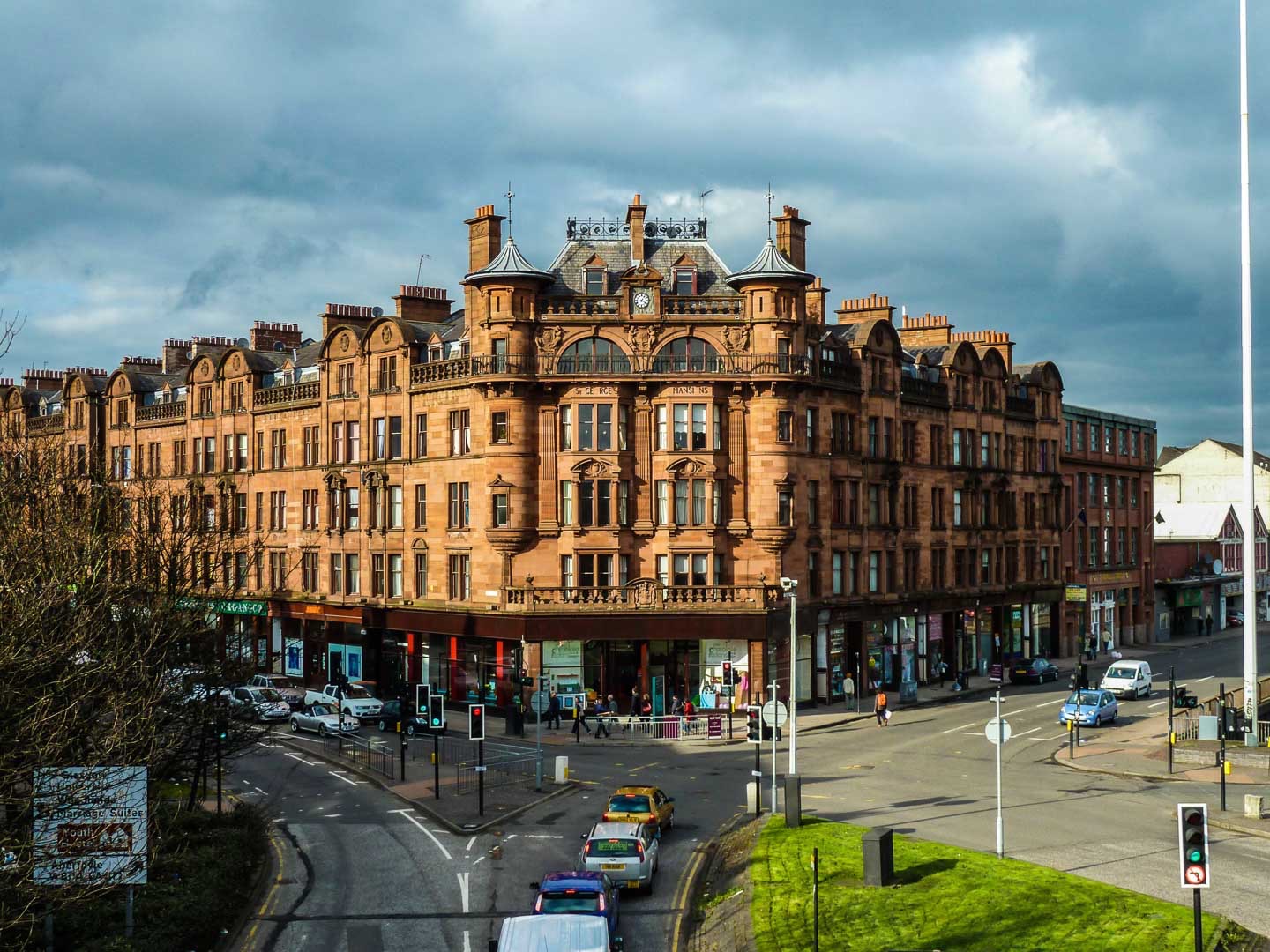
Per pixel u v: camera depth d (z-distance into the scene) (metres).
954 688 74.75
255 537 82.94
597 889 26.88
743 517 65.50
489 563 66.00
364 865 35.94
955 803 40.94
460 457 68.06
